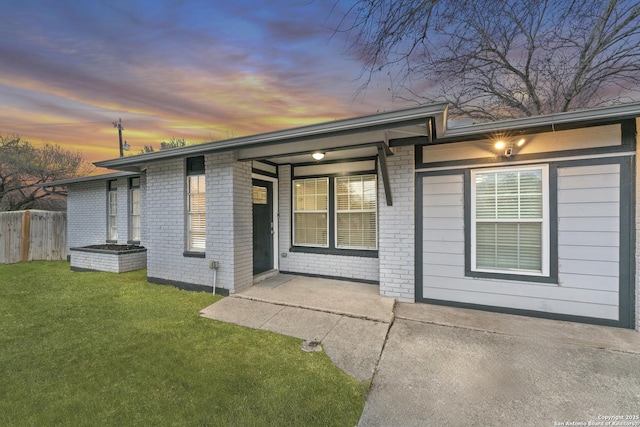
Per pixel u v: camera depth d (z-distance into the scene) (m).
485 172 4.04
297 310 4.12
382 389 2.34
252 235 5.48
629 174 3.31
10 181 14.10
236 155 4.98
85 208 9.47
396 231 4.52
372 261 5.45
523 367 2.62
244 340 3.23
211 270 5.14
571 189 3.58
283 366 2.68
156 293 5.12
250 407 2.10
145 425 1.92
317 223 6.04
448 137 3.99
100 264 7.25
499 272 3.96
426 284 4.38
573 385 2.35
